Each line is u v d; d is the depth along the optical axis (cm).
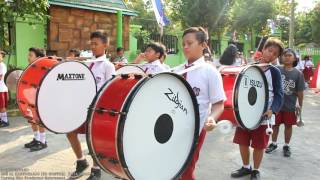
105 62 541
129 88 312
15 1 1023
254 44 2388
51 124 504
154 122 313
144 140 307
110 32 1364
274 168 610
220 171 591
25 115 538
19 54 1166
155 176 318
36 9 1053
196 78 365
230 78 485
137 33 1628
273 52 550
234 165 622
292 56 662
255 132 530
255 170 541
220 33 1884
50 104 500
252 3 2047
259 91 514
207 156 670
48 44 1207
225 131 340
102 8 1305
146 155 310
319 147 744
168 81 319
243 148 548
